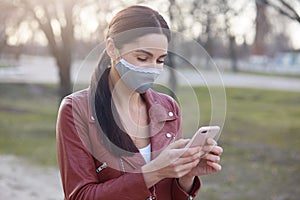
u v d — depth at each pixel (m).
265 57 27.20
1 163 8.64
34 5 11.46
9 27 12.89
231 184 7.04
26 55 17.34
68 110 1.49
